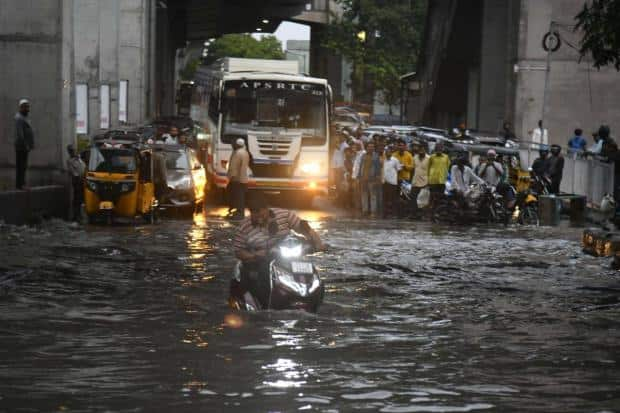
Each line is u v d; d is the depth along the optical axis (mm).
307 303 12266
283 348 10211
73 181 32562
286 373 8945
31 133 28625
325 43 116375
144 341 10609
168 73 126688
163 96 111312
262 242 12688
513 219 33750
